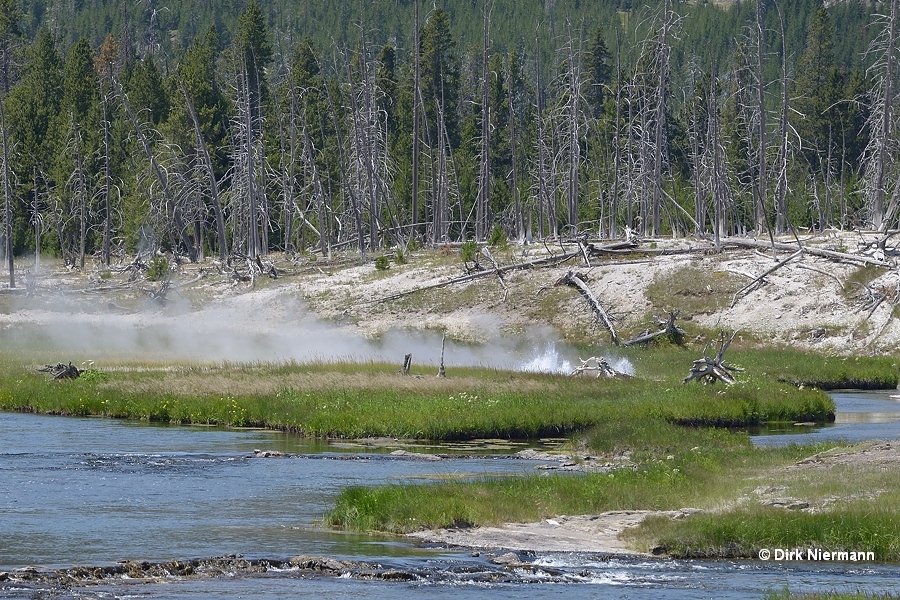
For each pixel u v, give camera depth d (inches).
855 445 1859.0
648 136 5595.5
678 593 1035.3
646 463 1674.5
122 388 2472.9
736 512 1289.4
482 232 5713.6
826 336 3789.4
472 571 1103.6
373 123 5600.4
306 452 1879.9
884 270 4001.0
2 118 5182.1
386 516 1300.4
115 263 6176.2
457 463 1781.5
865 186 5925.2
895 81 4771.2
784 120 4847.4
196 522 1315.2
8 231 5059.1
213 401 2304.4
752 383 2647.6
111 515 1346.0
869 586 1069.1
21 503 1409.9
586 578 1088.8
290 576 1081.4
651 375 3090.6
